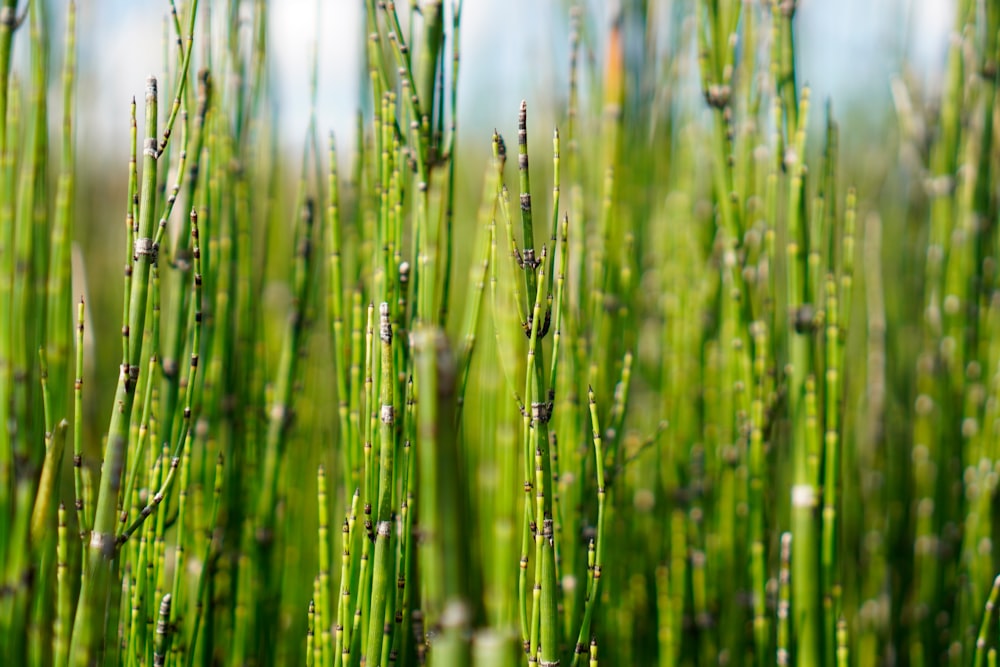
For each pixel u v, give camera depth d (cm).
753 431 80
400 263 75
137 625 73
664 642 84
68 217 78
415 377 74
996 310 88
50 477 72
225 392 80
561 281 72
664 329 89
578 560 78
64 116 77
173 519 75
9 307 77
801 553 79
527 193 70
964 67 87
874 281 96
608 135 88
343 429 76
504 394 82
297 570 85
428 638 74
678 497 87
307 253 80
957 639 86
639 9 90
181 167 71
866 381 102
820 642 79
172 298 77
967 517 86
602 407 83
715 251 88
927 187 90
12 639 76
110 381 108
